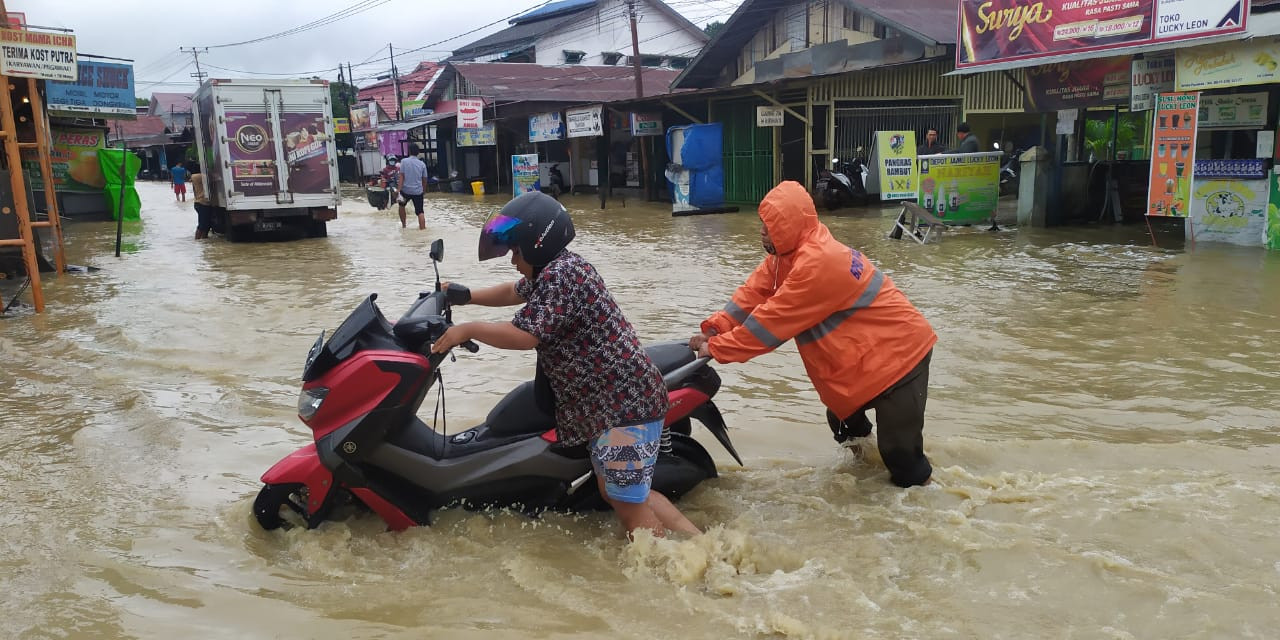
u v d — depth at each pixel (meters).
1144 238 13.49
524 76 38.53
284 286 10.71
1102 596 3.02
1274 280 9.34
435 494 3.74
